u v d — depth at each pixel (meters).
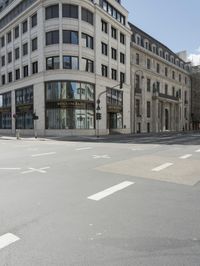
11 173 8.62
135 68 49.16
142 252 3.48
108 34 41.28
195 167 9.89
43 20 36.09
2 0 49.91
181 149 16.98
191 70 76.31
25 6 40.69
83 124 36.31
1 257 3.36
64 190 6.54
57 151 15.62
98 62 38.72
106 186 6.96
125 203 5.56
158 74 57.28
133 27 51.19
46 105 36.06
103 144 21.44
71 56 35.41
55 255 3.39
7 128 46.31
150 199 5.85
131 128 47.72
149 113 54.06
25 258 3.33
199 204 5.53
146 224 4.43
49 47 35.62
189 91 75.25
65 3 35.22
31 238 3.89
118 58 43.66
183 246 3.65
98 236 3.96
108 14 40.66
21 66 41.47
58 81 35.03
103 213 4.95
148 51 52.62
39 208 5.20
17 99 42.81
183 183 7.36
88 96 37.03
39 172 8.81
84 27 36.50
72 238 3.89
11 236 3.96
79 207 5.28
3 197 5.92
